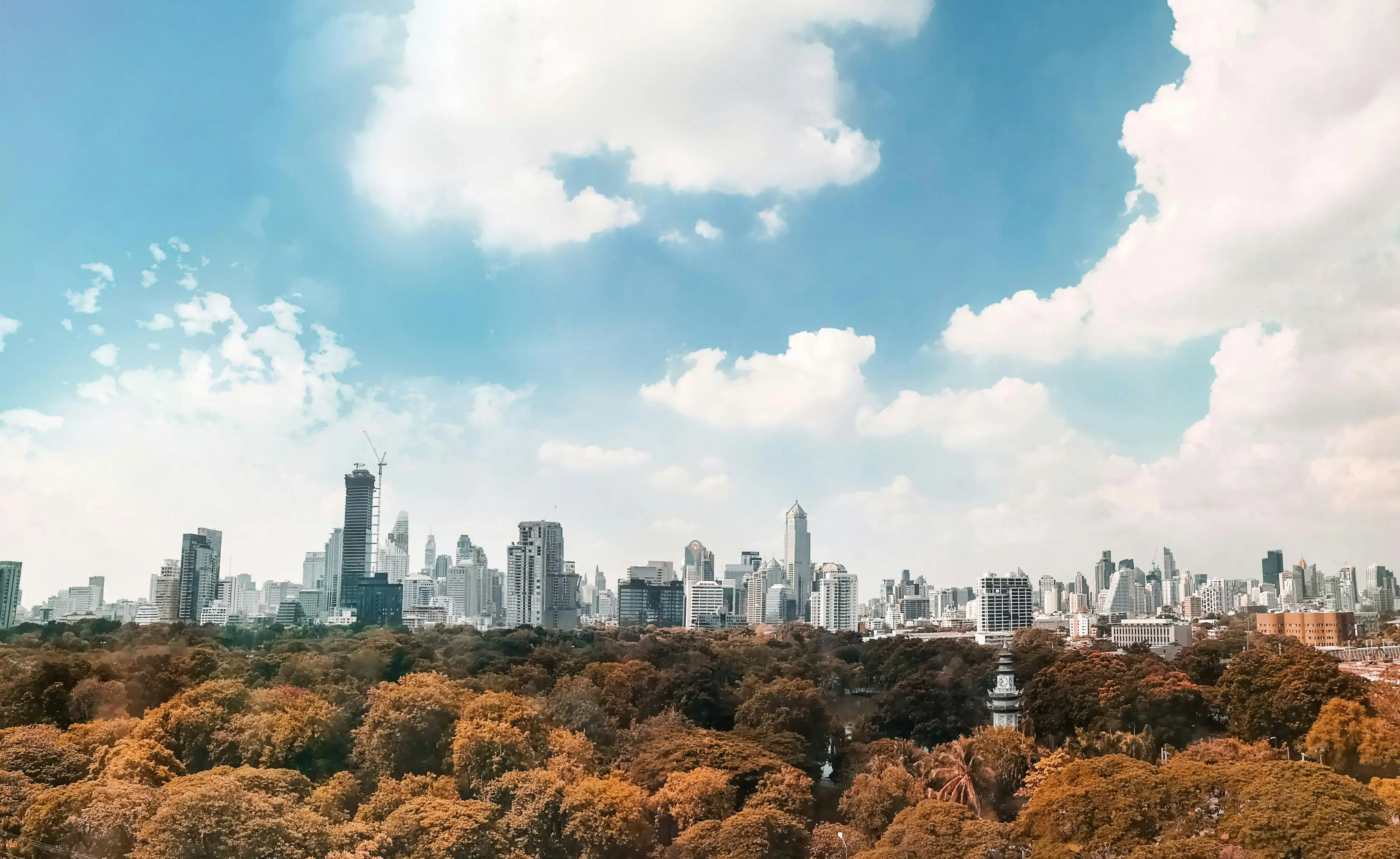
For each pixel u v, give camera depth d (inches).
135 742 4188.0
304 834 3122.5
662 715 5851.4
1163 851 2775.6
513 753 4101.9
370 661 6958.7
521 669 7032.5
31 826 3287.4
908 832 3321.9
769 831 3511.3
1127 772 3334.2
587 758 4507.9
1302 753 4544.8
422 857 3161.9
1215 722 5477.4
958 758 4315.9
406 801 3688.5
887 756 4815.5
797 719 5457.7
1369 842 2645.2
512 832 3501.5
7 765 3961.6
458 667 7377.0
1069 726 5738.2
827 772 5462.6
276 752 4338.1
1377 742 4128.9
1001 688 5816.9
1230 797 3105.3
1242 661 5393.7
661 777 4288.9
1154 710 5354.3
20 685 5393.7
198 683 5836.6
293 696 5280.5
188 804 3068.4
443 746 4404.5
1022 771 4653.1
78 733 4520.2
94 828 3181.6
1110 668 6087.6
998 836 3218.5
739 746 4603.8
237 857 2947.8
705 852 3410.4
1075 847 3061.0
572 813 3575.3
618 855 3531.0
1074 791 3280.0
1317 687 4768.7
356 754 4473.4
